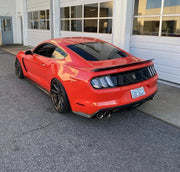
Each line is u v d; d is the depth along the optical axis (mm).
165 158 2424
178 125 3207
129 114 3613
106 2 6902
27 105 3961
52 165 2277
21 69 5527
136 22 6043
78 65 3104
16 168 2219
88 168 2238
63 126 3162
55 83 3561
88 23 8117
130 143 2729
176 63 5082
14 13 15602
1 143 2672
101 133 2979
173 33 5055
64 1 9445
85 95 2836
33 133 2938
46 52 4133
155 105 3975
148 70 3264
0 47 13875
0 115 3500
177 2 4820
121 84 2850
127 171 2199
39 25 12883
